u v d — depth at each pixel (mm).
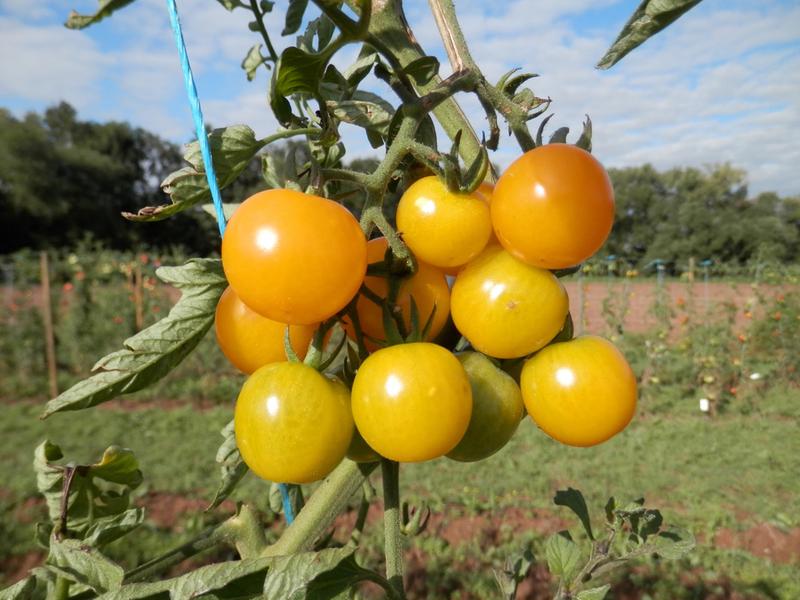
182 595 136
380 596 780
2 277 2551
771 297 1785
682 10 117
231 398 1610
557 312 144
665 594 770
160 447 1247
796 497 1009
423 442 129
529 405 155
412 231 138
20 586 165
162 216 168
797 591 773
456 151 136
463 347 175
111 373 156
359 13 130
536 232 130
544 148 136
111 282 1912
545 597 777
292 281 121
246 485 1060
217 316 155
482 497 1034
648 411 1468
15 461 1130
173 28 150
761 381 1639
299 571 134
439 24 164
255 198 129
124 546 855
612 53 123
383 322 141
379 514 979
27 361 1723
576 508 229
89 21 130
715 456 1188
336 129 162
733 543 885
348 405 138
